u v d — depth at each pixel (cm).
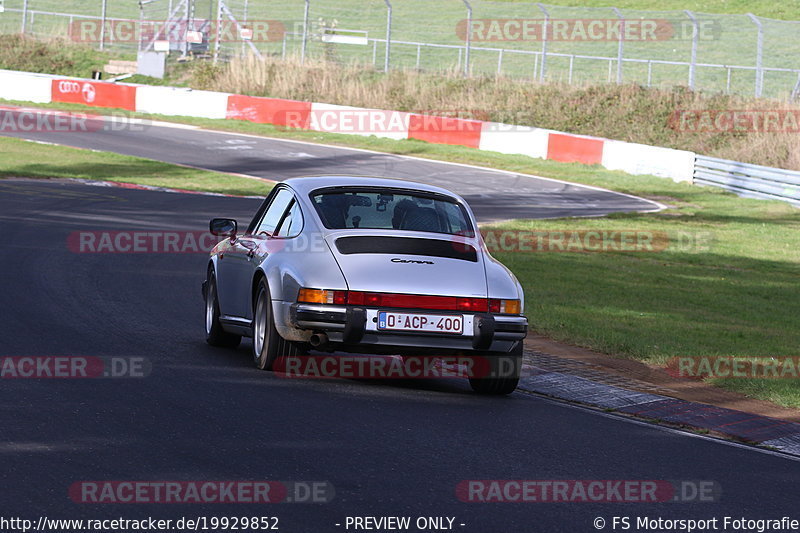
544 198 10725
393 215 3088
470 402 2878
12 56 18000
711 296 5862
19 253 5375
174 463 2034
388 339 2797
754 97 15338
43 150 11388
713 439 2689
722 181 12212
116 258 5594
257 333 3092
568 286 5697
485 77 16675
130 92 15325
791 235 9219
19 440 2117
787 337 4647
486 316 2847
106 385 2705
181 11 18288
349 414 2564
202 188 9781
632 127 15075
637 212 10119
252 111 15088
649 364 3744
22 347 3152
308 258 2909
